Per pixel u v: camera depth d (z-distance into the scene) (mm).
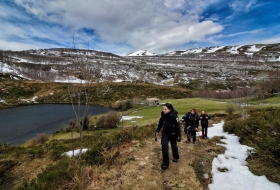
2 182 6602
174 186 4297
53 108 65875
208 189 4152
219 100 58812
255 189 3918
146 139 8969
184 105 50344
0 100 76250
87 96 6469
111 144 7430
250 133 8141
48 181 4930
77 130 31031
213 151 6695
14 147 14039
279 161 4836
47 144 17203
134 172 5043
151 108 52969
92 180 4723
